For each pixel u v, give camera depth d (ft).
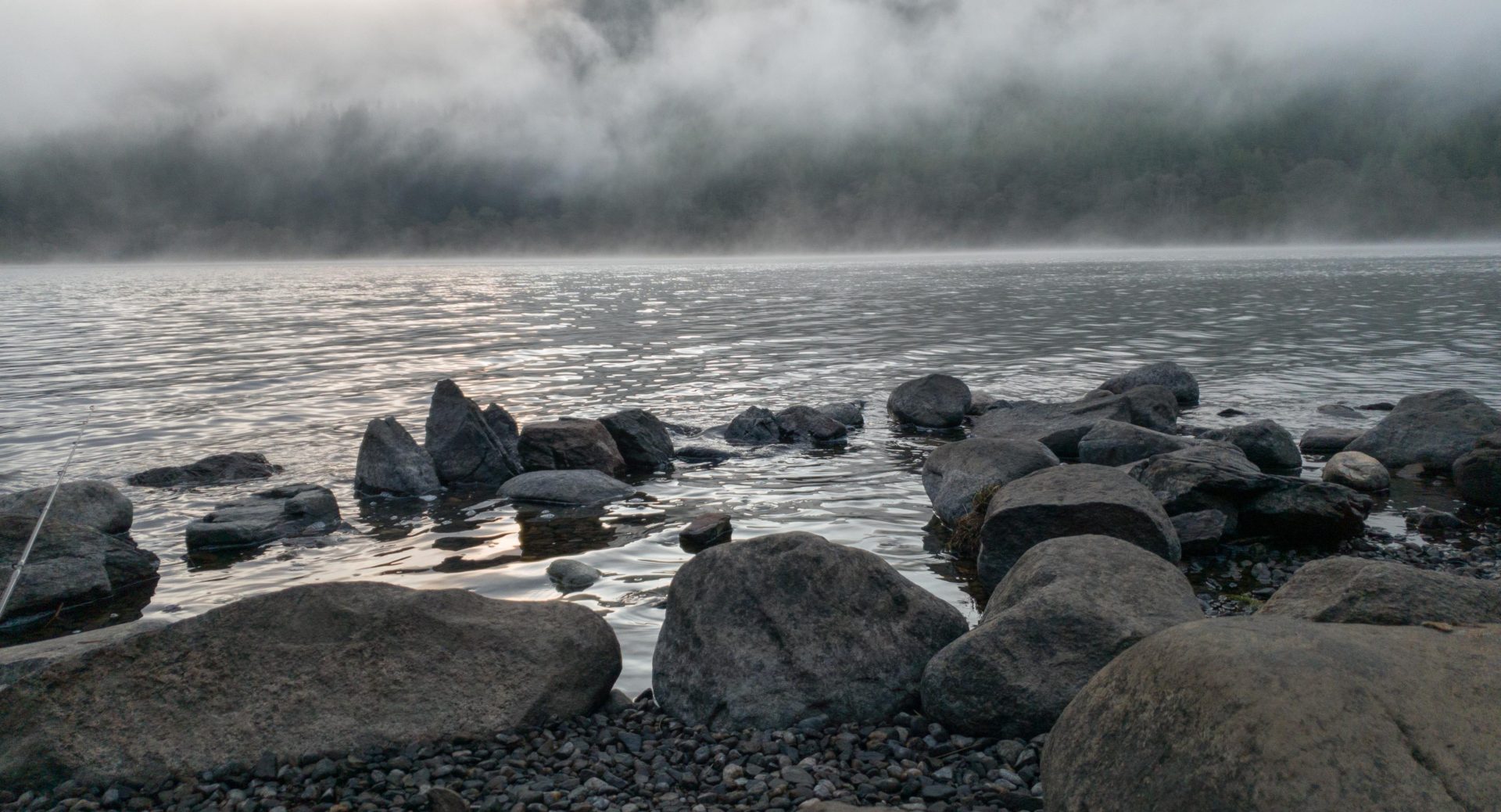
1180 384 57.77
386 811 16.07
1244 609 25.75
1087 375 70.44
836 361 79.66
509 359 82.07
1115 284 196.24
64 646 19.65
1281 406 56.90
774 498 38.24
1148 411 48.67
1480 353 77.97
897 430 52.60
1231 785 11.78
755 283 236.63
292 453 47.39
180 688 18.15
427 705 18.67
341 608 19.43
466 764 17.69
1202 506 32.40
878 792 16.31
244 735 17.89
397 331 111.75
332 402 61.36
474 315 137.18
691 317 127.24
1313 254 425.69
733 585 21.17
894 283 222.07
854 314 129.18
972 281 227.81
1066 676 18.29
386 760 17.85
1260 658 12.81
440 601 20.02
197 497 39.37
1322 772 11.43
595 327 114.11
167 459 46.29
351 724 18.24
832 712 19.31
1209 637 13.58
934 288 197.06
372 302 177.37
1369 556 30.22
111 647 18.22
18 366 80.12
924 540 32.50
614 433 44.62
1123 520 27.53
